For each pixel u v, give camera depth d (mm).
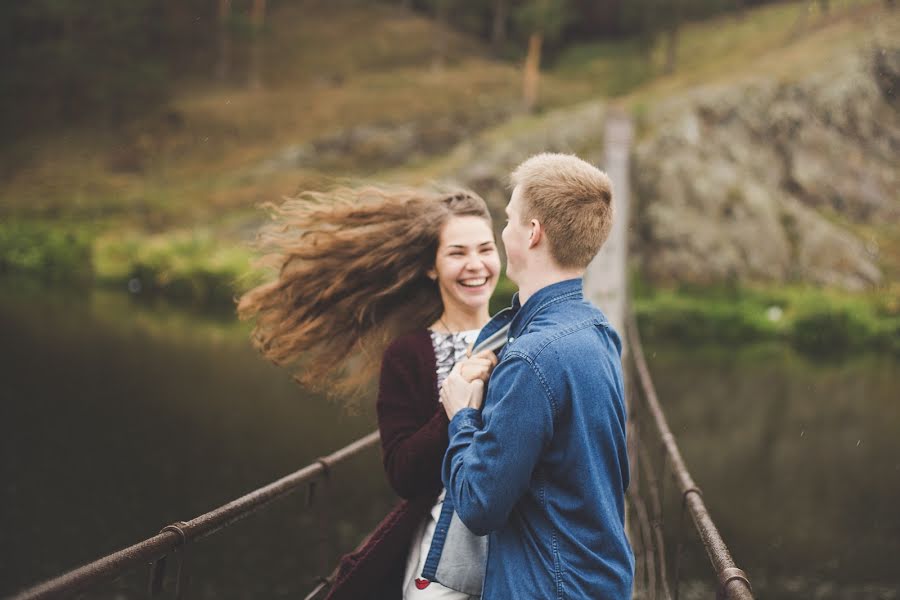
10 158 43094
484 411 1767
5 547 8953
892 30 40844
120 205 37781
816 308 25969
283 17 60906
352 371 2695
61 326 22484
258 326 2734
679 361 22359
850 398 18984
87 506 10273
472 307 2447
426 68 55781
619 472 1797
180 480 11414
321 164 41812
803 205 36281
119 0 49625
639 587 4758
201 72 54375
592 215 1852
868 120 38312
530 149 34219
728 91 36844
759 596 9109
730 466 13992
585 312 1831
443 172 34125
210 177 41562
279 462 12391
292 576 8836
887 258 33969
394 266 2537
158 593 1972
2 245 32750
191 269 28266
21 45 50938
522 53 59500
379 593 2203
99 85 47750
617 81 52156
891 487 12938
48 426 13812
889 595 9164
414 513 2141
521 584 1729
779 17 55281
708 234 31891
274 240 2678
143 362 18938
